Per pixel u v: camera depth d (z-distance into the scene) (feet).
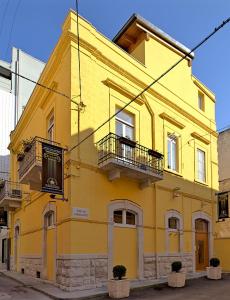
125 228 52.19
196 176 70.18
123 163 48.88
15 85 105.09
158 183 59.26
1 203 74.33
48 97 57.41
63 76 51.24
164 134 62.69
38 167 50.31
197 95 75.15
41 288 44.80
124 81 56.39
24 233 67.56
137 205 54.34
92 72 51.52
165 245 58.29
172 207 61.62
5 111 101.50
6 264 83.82
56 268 47.65
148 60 62.44
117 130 54.34
